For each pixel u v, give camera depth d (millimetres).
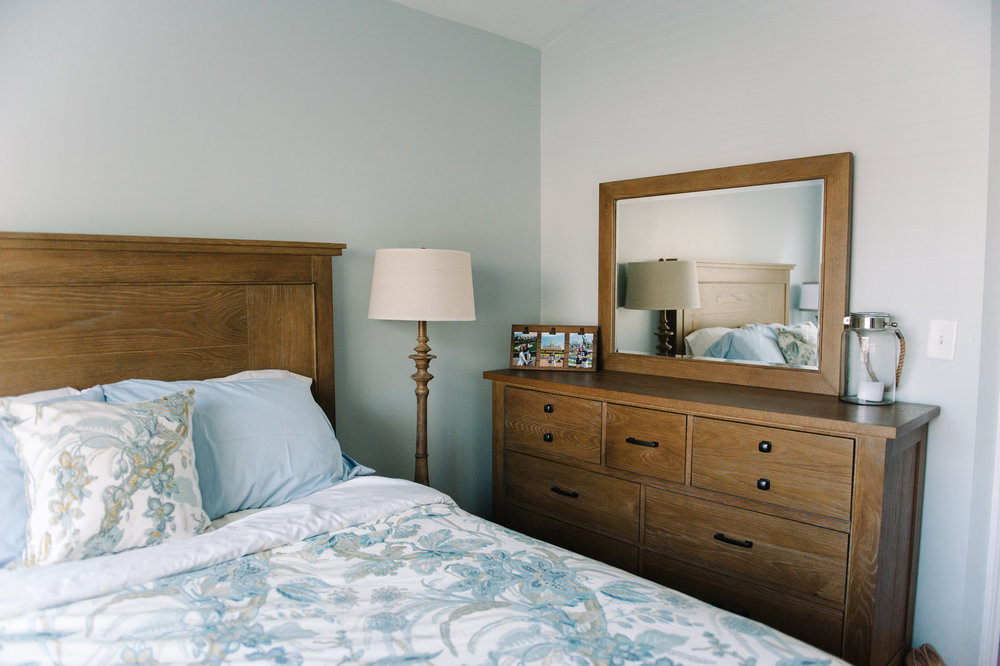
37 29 1758
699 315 2531
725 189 2445
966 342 1945
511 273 3064
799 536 1886
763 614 1977
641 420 2234
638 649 1072
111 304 1842
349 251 2473
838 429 1778
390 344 2621
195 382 1877
